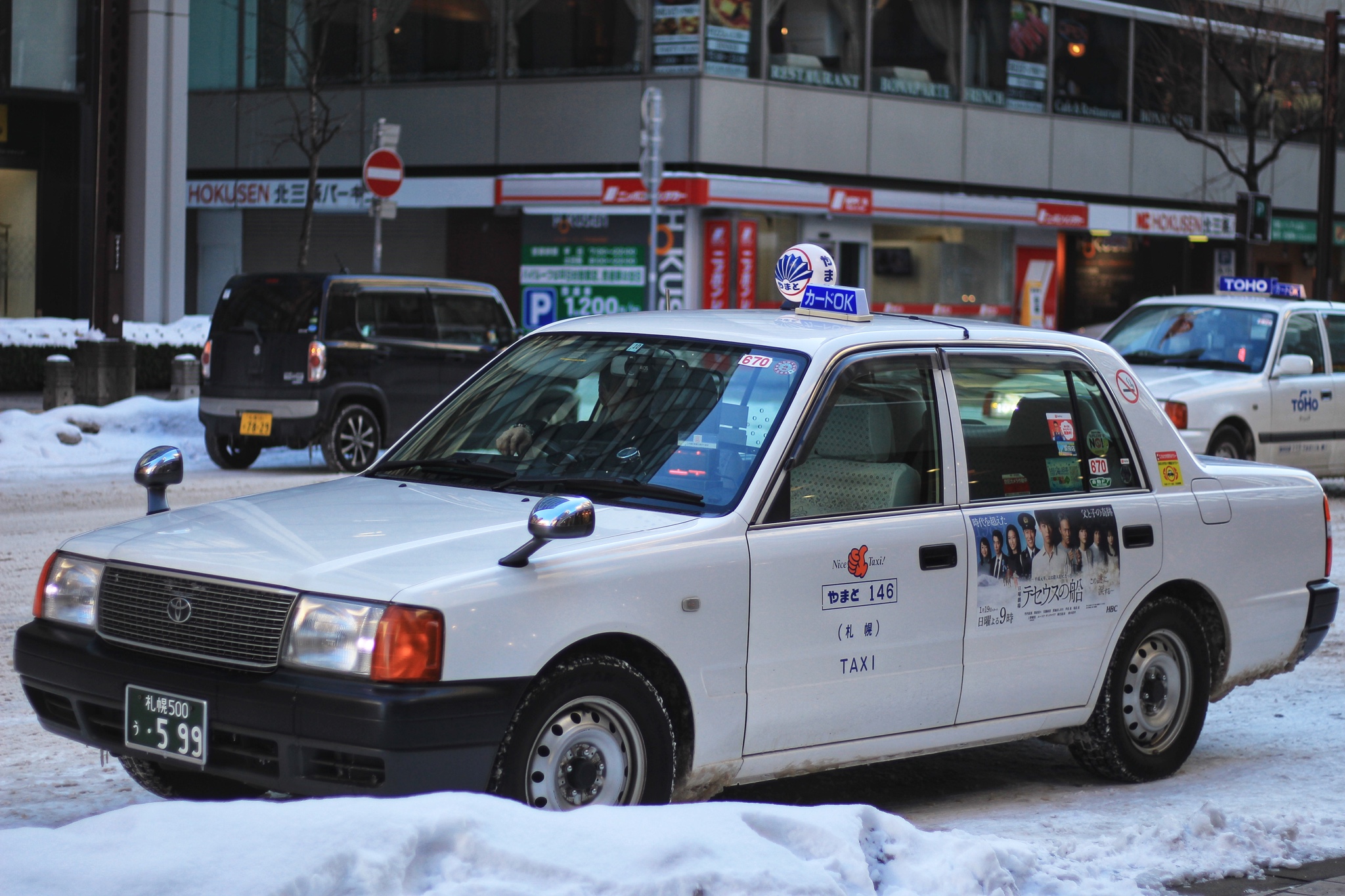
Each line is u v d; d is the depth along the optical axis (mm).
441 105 34844
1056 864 5535
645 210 32438
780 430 5895
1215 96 41781
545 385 6621
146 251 29875
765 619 5695
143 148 29781
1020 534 6508
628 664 5355
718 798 6695
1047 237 38906
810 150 34219
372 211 23531
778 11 33500
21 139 32156
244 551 5398
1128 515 6949
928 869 4945
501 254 34594
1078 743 7047
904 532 6121
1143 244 41719
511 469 6207
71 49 31750
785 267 7137
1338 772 7484
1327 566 7934
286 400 18141
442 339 19328
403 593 4965
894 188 35781
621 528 5520
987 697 6449
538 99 33875
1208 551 7289
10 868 4027
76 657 5516
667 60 32594
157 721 5285
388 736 4816
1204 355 17672
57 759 6906
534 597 5137
